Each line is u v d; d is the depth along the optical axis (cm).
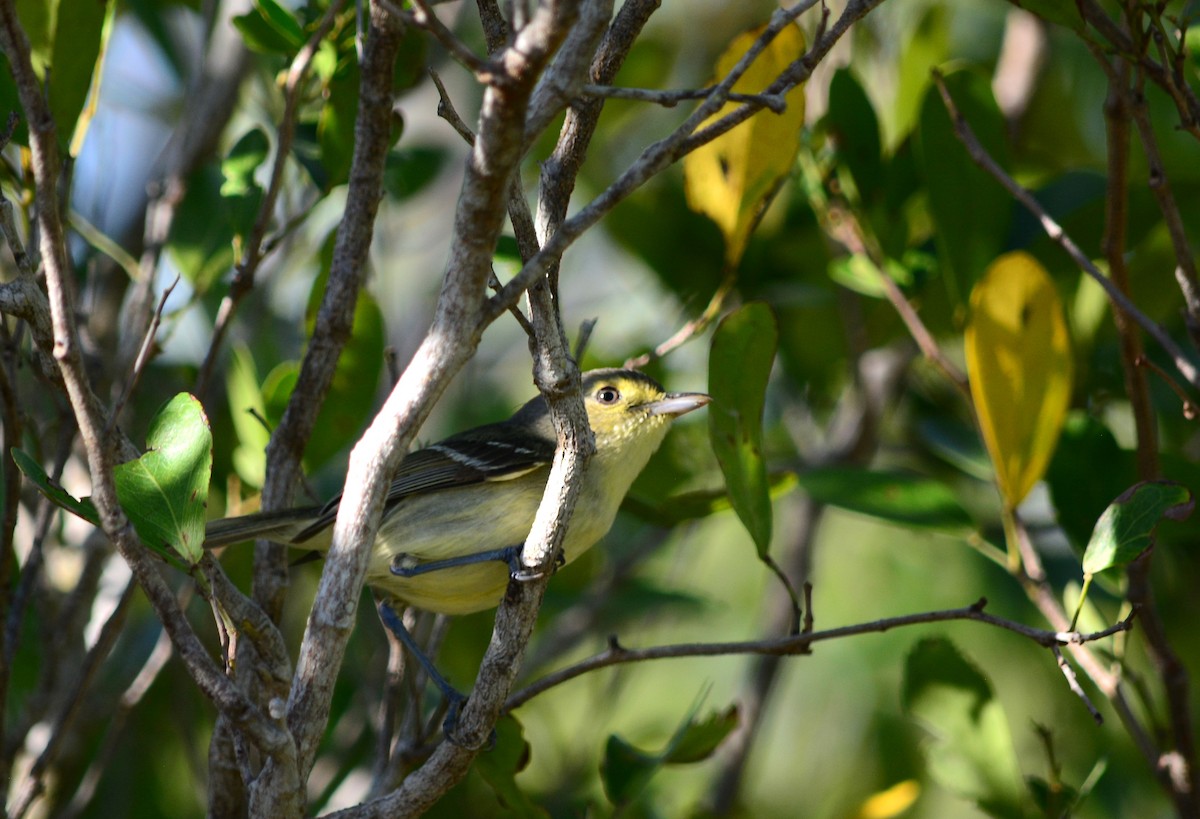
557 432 622
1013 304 862
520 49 455
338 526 565
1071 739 1360
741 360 792
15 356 793
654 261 1340
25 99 517
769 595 1394
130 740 1209
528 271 527
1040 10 758
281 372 1010
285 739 546
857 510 934
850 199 1112
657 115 1537
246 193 973
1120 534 687
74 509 584
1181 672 852
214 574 595
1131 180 1115
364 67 722
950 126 982
